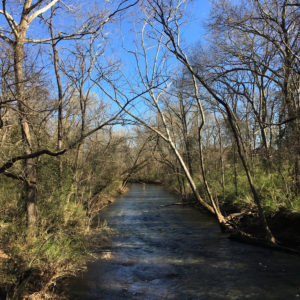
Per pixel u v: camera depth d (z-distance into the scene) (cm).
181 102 1972
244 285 655
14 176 770
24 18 746
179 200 2434
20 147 798
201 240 1115
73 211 1075
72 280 693
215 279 699
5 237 691
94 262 838
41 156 991
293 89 1220
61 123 1143
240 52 1285
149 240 1129
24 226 755
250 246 989
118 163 1711
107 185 1578
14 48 628
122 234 1239
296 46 1199
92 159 1462
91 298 598
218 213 1239
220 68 1202
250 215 1265
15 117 677
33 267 591
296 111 1030
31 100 641
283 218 1071
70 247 778
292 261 803
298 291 610
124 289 646
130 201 2520
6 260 590
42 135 1018
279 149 1216
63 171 1129
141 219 1634
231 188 1673
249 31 1238
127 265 816
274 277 694
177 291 634
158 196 2939
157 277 723
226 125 1655
